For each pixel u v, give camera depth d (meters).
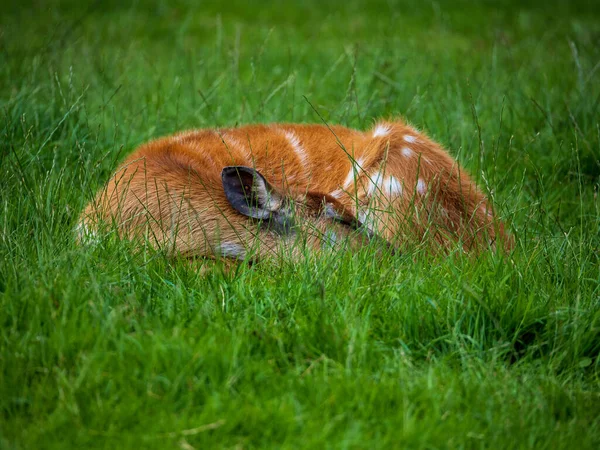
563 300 9.11
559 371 8.28
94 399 7.05
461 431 6.93
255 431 6.79
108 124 15.05
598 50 20.31
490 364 7.98
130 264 9.15
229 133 12.08
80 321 7.93
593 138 14.33
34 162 11.89
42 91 14.92
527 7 33.62
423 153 11.35
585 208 12.31
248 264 10.19
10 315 8.00
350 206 11.36
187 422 6.80
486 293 8.82
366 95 16.17
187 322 8.34
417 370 7.84
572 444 6.93
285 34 27.25
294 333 8.07
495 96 16.39
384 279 9.06
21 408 6.98
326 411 6.97
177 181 10.69
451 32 27.62
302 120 14.95
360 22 29.62
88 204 10.86
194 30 28.09
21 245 9.23
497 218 10.73
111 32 24.81
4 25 24.64
